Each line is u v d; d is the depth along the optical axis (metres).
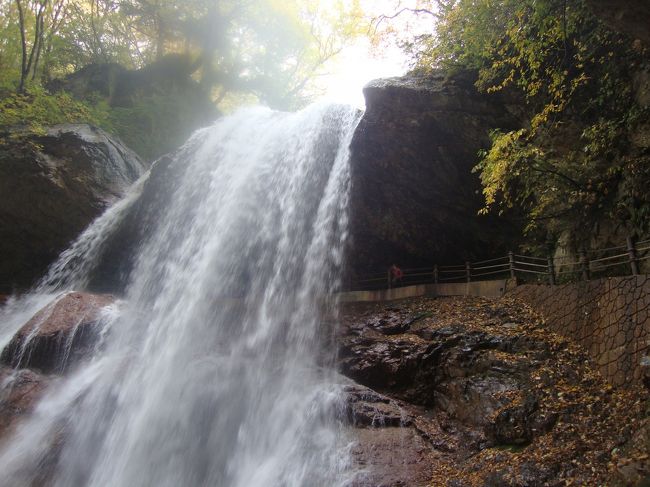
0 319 18.38
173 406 10.89
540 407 7.84
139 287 19.53
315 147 17.05
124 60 30.50
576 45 11.66
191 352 13.08
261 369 11.70
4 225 19.97
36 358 13.60
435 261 15.40
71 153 20.42
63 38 28.61
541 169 11.42
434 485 7.43
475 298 12.42
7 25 26.19
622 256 10.05
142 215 19.48
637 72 10.76
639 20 6.27
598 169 11.05
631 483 5.43
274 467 8.88
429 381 10.26
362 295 15.20
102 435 10.82
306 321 14.12
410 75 14.72
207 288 17.83
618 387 7.77
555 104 12.10
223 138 20.73
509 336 9.89
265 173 18.30
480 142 13.24
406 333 11.73
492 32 12.69
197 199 19.72
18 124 21.47
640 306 8.04
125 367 12.49
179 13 28.94
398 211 14.92
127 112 26.12
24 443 10.58
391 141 13.93
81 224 20.06
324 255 16.44
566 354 8.98
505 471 6.90
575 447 6.73
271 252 17.55
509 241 13.94
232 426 10.23
